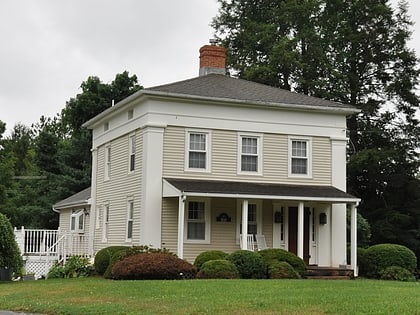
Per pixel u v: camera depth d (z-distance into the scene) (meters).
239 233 27.88
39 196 54.84
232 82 31.12
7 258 24.94
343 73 46.72
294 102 29.20
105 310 14.50
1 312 15.45
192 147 27.64
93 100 51.84
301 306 14.39
